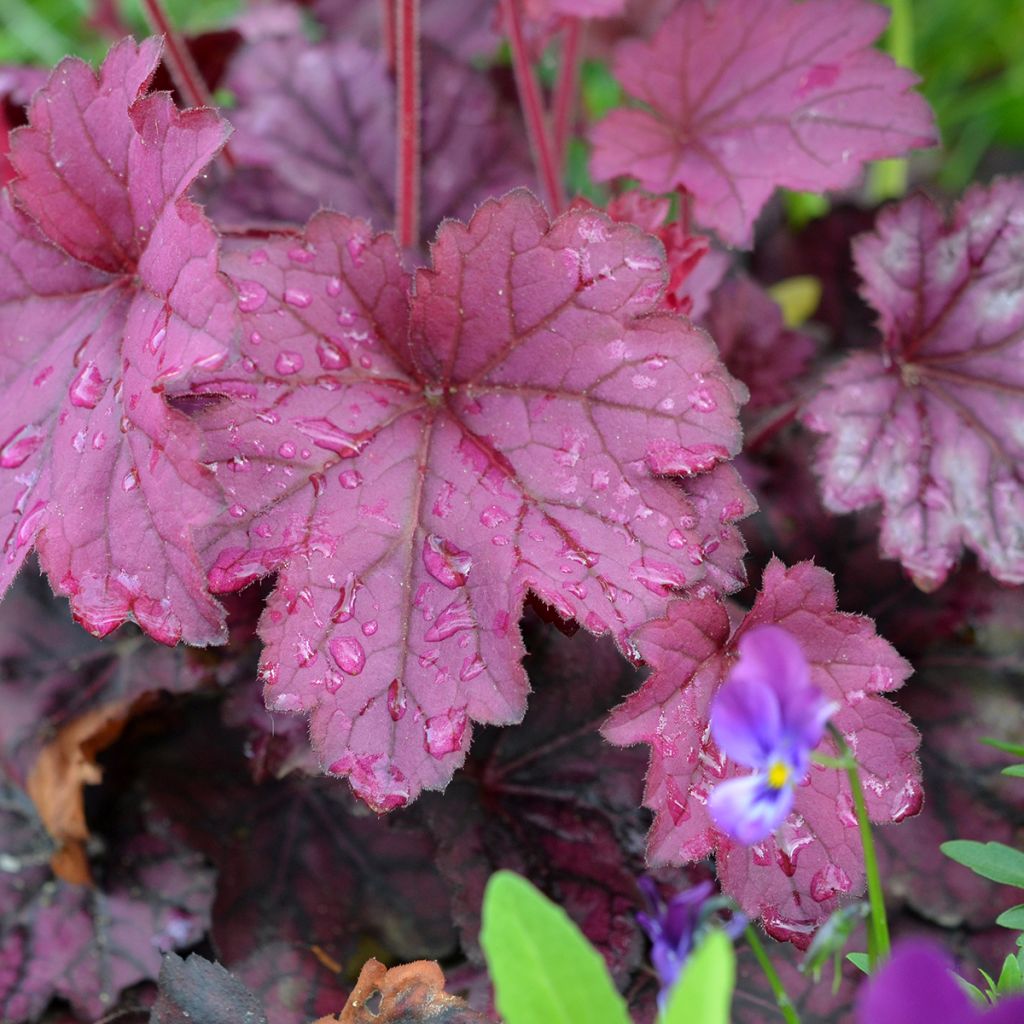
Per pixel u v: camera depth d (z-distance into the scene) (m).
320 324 0.39
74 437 0.38
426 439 0.39
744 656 0.34
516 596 0.38
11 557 0.38
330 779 0.42
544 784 0.42
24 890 0.43
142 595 0.37
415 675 0.38
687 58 0.44
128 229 0.39
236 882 0.43
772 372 0.48
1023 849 0.43
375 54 0.50
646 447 0.39
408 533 0.39
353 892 0.43
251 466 0.38
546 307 0.39
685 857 0.38
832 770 0.38
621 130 0.44
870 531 0.45
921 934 0.42
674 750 0.38
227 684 0.43
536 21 0.48
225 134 0.37
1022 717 0.44
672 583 0.38
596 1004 0.33
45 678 0.43
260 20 0.55
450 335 0.40
